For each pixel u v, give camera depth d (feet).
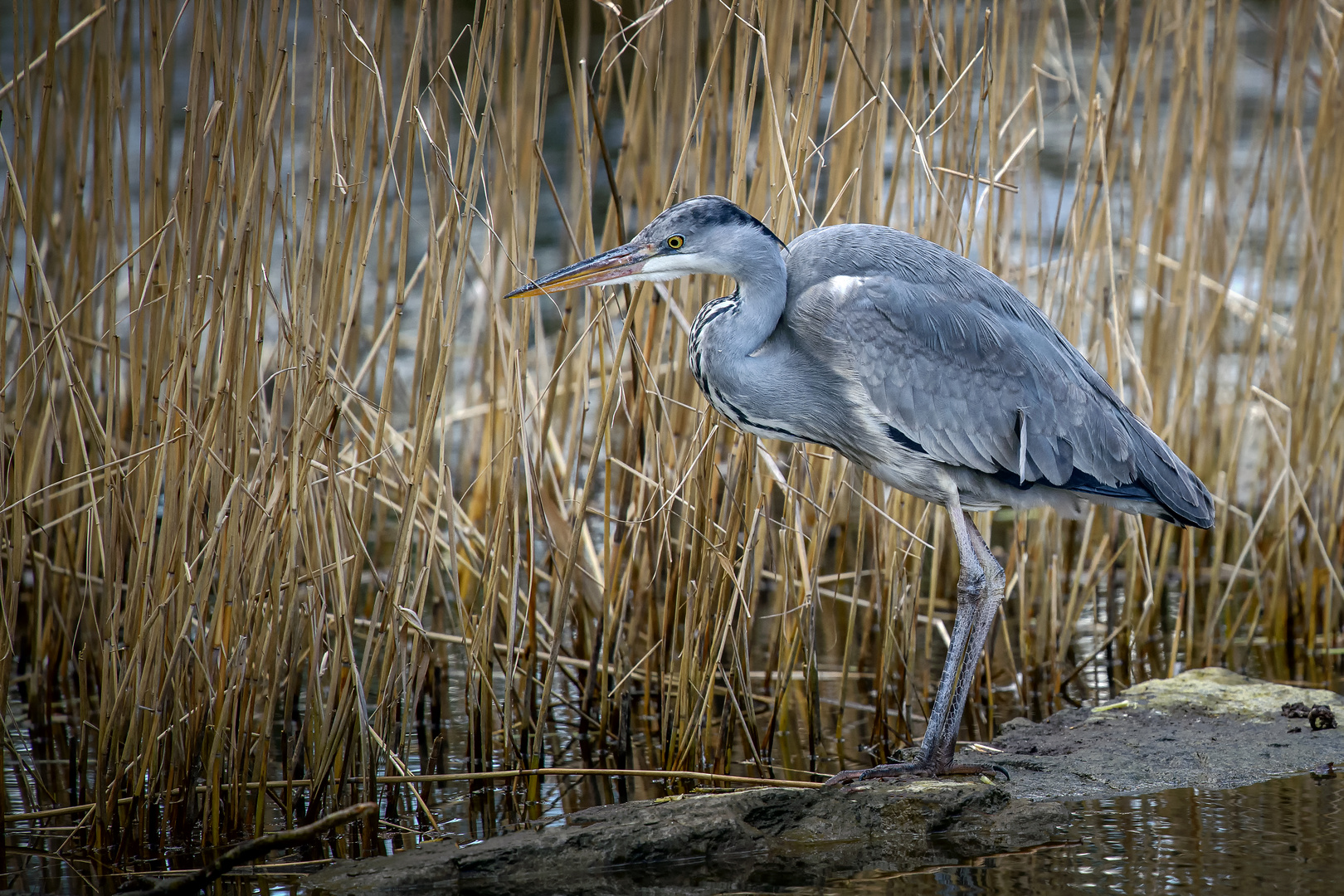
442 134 29.37
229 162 25.94
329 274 27.04
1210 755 28.96
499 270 38.22
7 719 31.71
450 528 30.63
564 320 31.30
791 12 30.40
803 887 23.31
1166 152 39.06
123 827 27.32
